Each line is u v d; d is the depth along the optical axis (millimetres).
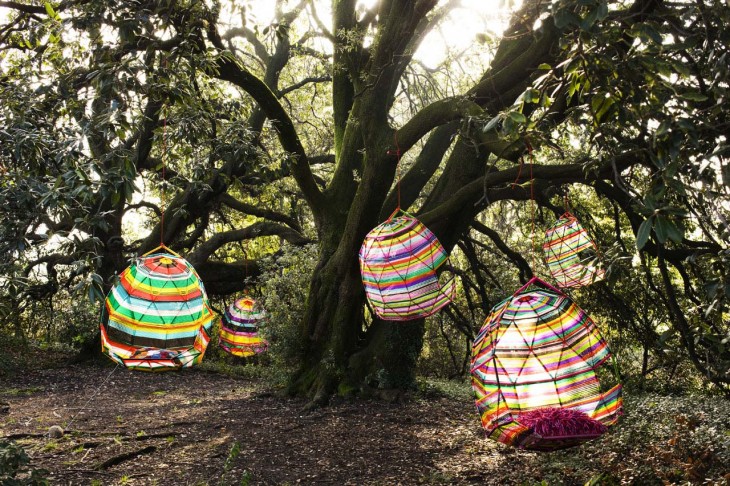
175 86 6262
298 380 12508
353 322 12844
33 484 4617
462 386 15438
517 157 7793
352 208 12062
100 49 6254
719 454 6852
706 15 3932
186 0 7531
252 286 17953
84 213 5473
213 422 10031
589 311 17094
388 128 11406
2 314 5168
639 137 4469
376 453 8578
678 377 15273
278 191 16844
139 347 6004
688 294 11766
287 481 7348
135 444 8477
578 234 9797
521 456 8211
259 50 18172
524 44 11258
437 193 12969
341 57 13445
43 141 5363
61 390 13172
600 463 7410
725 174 3311
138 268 6062
